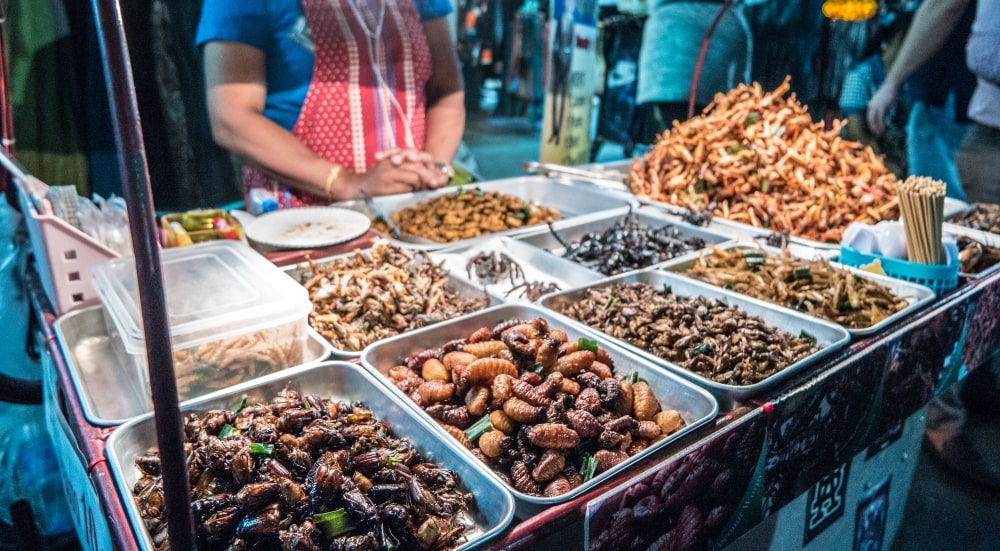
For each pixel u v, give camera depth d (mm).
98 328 1832
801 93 4629
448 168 3025
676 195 2982
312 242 2232
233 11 2656
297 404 1338
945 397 3539
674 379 1477
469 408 1354
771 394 1465
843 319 1926
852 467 2002
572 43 3660
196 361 1438
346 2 2844
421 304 1862
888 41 4184
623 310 1806
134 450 1241
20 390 2244
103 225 1914
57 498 2393
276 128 2805
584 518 1105
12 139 1999
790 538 1833
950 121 4051
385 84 3039
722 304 1914
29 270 2178
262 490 1024
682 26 4535
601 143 5488
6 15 2260
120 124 704
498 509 1121
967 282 2193
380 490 1087
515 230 2570
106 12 671
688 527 1317
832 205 2695
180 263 1790
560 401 1301
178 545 859
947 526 2891
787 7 4449
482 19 6590
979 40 3754
